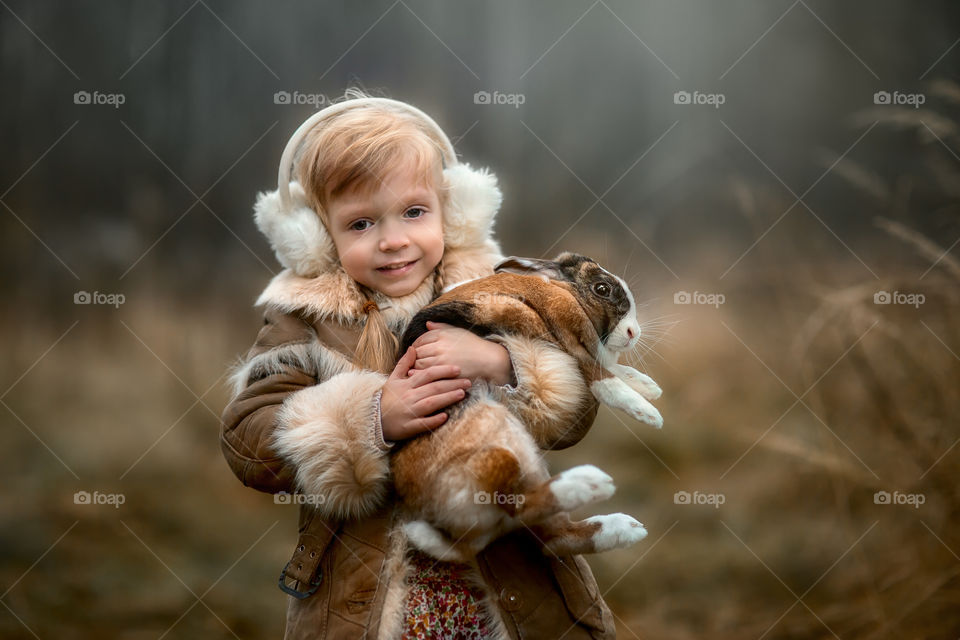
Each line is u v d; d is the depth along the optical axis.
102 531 6.77
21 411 8.98
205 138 12.65
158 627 5.41
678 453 7.27
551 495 2.56
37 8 12.27
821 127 14.67
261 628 5.50
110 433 8.52
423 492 2.64
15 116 12.23
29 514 6.94
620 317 3.06
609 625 2.85
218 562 6.44
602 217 13.24
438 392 2.69
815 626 4.72
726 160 14.04
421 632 2.68
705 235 13.05
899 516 4.71
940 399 4.82
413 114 3.16
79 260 11.68
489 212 3.19
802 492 5.86
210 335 10.17
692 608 5.21
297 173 3.14
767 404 6.84
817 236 8.31
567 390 2.81
